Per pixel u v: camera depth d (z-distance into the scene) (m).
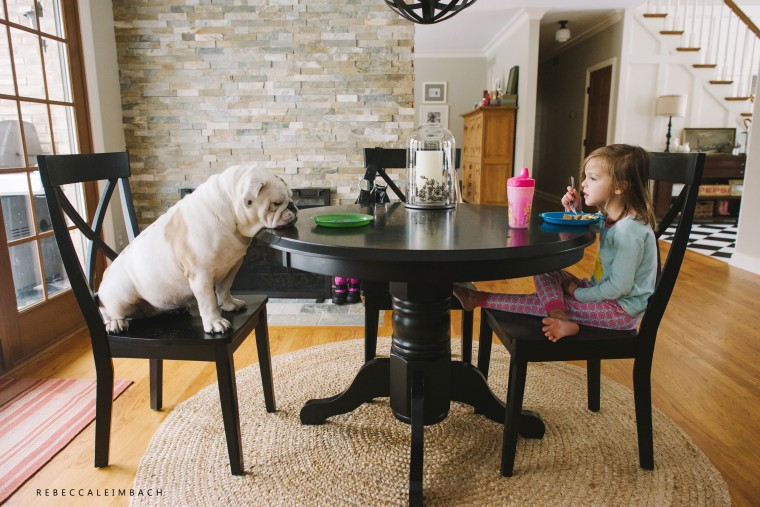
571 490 1.36
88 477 1.43
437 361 1.46
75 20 2.69
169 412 1.79
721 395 1.91
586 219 1.36
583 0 5.56
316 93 3.11
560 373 2.09
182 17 3.02
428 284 1.32
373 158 2.29
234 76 3.09
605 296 1.38
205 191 1.39
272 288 3.16
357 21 3.03
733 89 6.29
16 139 2.28
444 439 1.62
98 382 1.42
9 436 1.62
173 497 1.34
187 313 1.58
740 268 3.88
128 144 3.15
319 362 2.19
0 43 2.19
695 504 1.29
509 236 1.22
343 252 1.10
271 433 1.65
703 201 6.17
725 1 6.17
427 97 9.12
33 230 2.37
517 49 6.43
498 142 5.92
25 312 2.25
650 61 6.16
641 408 1.41
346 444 1.59
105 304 1.46
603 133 6.71
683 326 2.64
